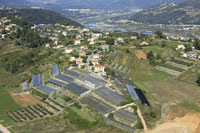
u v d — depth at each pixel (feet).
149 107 560.61
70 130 456.04
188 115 523.29
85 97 599.98
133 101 576.20
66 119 507.30
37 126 475.31
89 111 529.04
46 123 489.26
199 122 494.18
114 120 488.44
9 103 604.90
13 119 511.81
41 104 595.88
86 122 481.87
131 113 514.68
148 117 512.63
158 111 544.21
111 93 610.24
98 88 643.45
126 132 447.42
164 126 480.23
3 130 459.32
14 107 579.89
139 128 468.34
